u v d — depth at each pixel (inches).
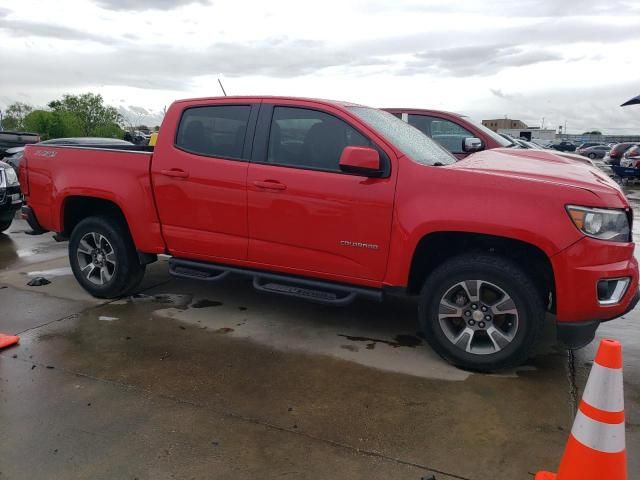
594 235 136.2
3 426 121.7
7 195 328.8
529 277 144.3
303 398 136.6
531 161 177.0
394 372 152.2
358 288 164.2
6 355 159.5
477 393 140.4
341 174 160.4
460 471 108.4
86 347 166.1
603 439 90.1
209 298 215.0
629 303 141.9
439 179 148.7
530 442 118.6
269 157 170.9
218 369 152.4
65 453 112.3
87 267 210.4
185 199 182.1
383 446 116.4
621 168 857.5
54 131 1854.1
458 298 153.0
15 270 255.0
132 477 105.2
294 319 193.6
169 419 125.7
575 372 154.3
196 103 183.6
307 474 106.9
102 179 196.1
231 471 107.4
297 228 166.1
